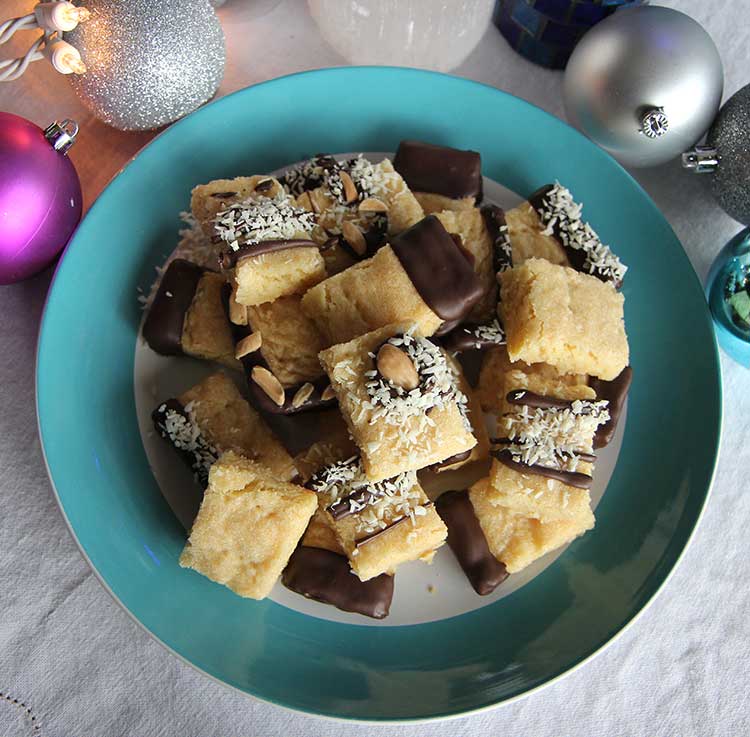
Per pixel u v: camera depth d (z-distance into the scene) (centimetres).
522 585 34
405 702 32
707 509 37
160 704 34
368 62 39
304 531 33
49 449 32
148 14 32
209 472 32
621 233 37
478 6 36
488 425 36
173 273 34
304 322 35
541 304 34
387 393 32
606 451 36
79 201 35
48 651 34
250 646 32
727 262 36
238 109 36
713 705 35
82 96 35
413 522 33
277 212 33
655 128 34
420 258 33
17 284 36
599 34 35
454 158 36
